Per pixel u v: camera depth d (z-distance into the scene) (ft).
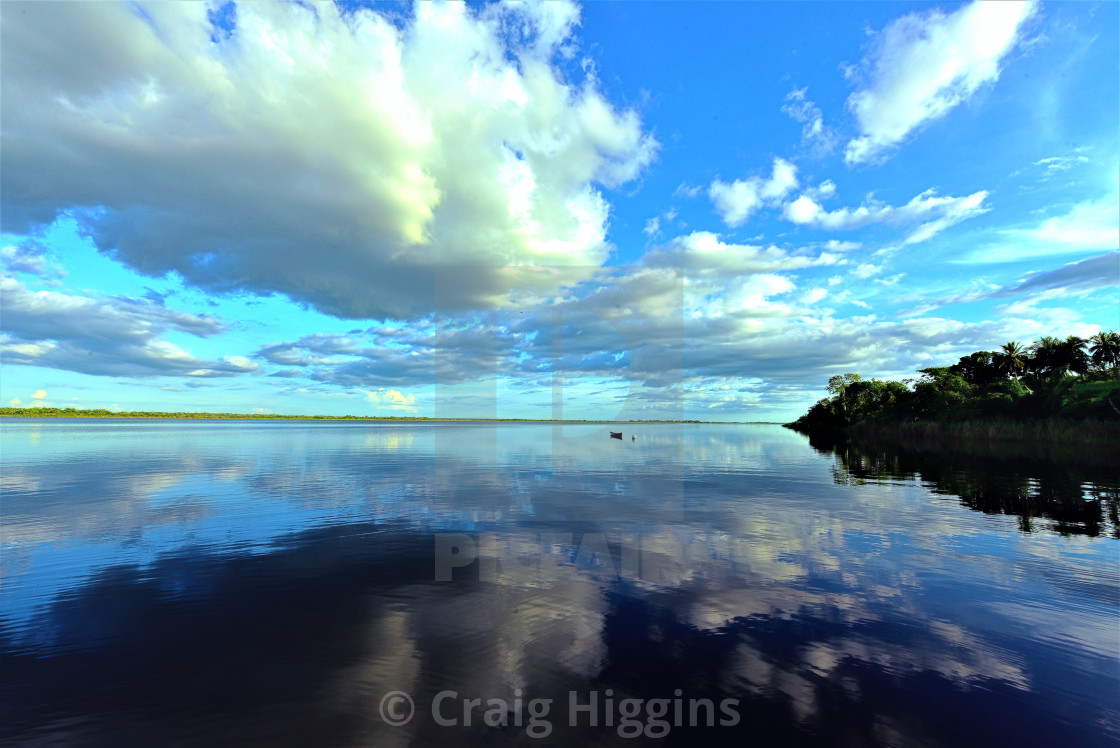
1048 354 271.49
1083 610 26.07
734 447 167.43
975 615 25.40
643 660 20.63
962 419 241.76
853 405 362.33
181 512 50.31
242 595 27.78
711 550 36.63
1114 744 15.64
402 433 255.29
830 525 44.98
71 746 15.46
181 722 16.57
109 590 28.60
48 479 73.97
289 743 15.57
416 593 27.96
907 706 17.60
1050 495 63.52
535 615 25.18
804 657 21.01
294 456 113.70
